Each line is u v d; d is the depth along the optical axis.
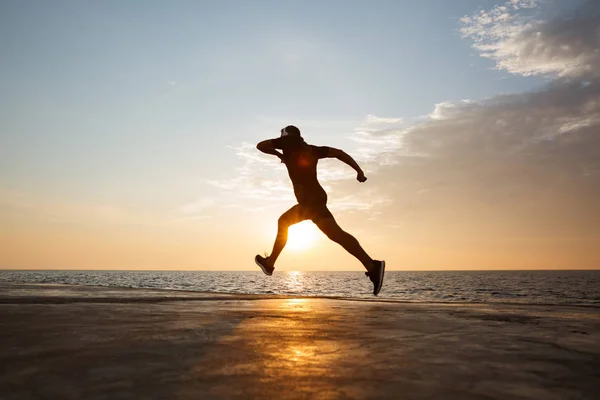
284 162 3.98
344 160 4.00
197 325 2.87
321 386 1.54
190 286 56.94
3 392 1.45
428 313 3.81
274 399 1.39
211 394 1.44
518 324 3.12
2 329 2.64
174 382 1.57
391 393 1.47
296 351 2.09
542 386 1.57
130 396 1.41
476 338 2.50
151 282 71.06
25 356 1.96
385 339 2.43
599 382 1.62
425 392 1.48
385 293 42.53
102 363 1.84
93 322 2.95
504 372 1.75
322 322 3.09
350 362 1.88
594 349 2.21
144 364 1.83
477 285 67.88
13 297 4.59
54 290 5.79
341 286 66.12
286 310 3.87
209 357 1.95
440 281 92.00
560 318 3.53
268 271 4.03
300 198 3.93
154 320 3.09
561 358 2.00
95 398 1.39
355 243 3.98
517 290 49.94
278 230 4.00
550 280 101.06
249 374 1.68
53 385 1.53
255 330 2.69
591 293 42.53
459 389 1.52
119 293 5.48
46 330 2.62
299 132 3.98
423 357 1.99
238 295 5.92
